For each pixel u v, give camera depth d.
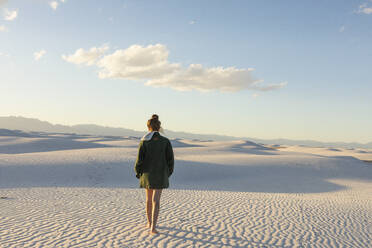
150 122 6.05
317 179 28.12
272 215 8.55
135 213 8.26
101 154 30.20
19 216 7.70
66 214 8.01
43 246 5.41
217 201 10.80
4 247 5.34
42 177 19.19
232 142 117.00
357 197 15.68
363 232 7.25
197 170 26.48
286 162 35.38
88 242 5.65
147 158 5.94
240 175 27.16
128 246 5.46
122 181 20.17
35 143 55.72
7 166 20.61
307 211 9.41
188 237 6.10
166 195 12.14
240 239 6.12
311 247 5.89
